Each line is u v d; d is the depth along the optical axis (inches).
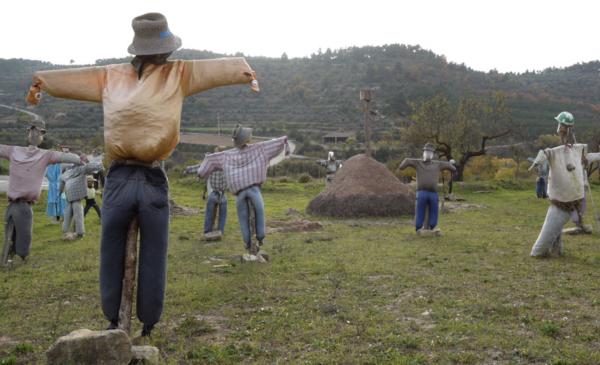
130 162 220.5
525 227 634.2
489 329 247.9
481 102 1401.3
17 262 436.5
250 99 3255.4
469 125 1359.5
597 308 283.1
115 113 215.0
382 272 374.6
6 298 326.6
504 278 355.3
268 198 1065.5
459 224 665.6
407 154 1952.5
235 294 321.1
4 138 1925.4
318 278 358.9
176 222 693.9
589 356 212.5
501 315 272.1
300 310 286.0
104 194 222.1
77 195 565.3
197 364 216.1
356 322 263.3
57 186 691.4
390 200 753.6
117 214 218.2
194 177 1256.2
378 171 780.0
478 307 285.3
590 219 694.5
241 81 228.1
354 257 430.9
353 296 312.7
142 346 214.2
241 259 419.2
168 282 355.3
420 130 1364.4
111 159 221.9
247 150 430.0
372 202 747.4
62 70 221.8
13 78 3430.1
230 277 366.6
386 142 2258.9
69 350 193.9
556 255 433.7
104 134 218.2
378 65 3836.1
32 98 218.2
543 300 299.3
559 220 420.5
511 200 1000.2
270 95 3353.8
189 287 337.7
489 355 219.5
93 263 425.7
